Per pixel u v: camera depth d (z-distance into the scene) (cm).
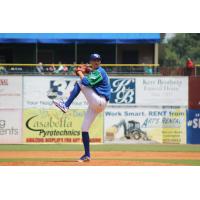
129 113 6806
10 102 6712
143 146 6419
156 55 9625
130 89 6806
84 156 4216
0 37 9019
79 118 6731
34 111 6731
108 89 4131
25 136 6725
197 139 6881
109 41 9106
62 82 6700
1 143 6719
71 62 9606
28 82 6719
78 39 9069
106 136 6794
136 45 9625
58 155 5100
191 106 6875
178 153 5447
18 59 9512
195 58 14362
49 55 9606
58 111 6731
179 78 6850
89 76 4050
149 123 6831
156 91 6831
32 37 9050
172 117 6856
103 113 6788
